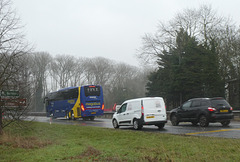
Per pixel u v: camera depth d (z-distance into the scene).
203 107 17.62
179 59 45.88
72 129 17.66
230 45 40.56
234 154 8.09
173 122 19.97
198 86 39.59
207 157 7.81
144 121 16.77
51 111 38.19
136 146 10.24
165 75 48.72
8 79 13.73
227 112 17.44
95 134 14.67
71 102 32.06
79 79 83.75
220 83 39.47
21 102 14.55
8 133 14.27
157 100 17.36
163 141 11.15
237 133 13.63
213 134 13.48
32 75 15.69
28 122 16.20
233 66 40.41
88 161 8.02
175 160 7.53
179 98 44.69
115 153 8.98
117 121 19.14
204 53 40.41
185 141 10.83
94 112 30.11
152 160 7.70
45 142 11.98
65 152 9.55
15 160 8.72
